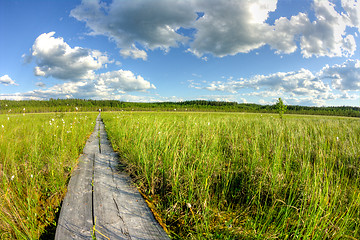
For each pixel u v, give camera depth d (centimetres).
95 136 847
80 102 7694
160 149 412
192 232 202
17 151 467
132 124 768
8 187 255
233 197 284
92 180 323
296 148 453
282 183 286
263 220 223
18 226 207
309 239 184
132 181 319
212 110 7388
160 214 236
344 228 195
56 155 420
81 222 205
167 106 9062
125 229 196
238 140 525
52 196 271
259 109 7862
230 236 195
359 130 686
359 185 299
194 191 275
